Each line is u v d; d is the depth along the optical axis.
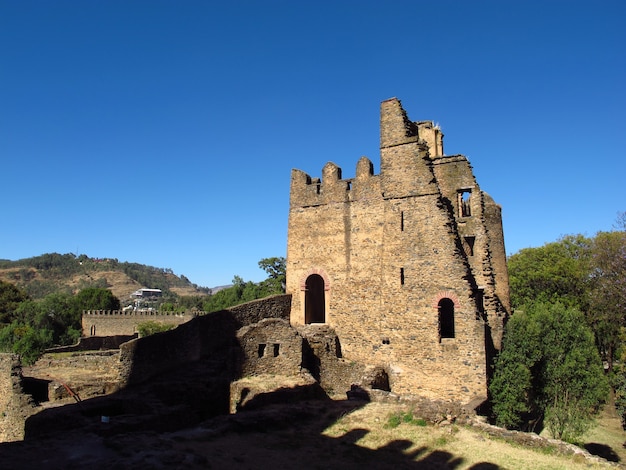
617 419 42.12
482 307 30.33
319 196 34.88
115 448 14.20
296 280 34.75
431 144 37.78
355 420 20.25
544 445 17.72
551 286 54.91
